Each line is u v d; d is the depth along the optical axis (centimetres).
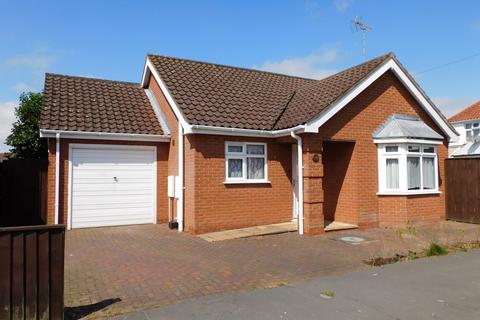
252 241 989
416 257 805
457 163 1309
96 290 597
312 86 1384
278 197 1212
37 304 454
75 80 1441
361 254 842
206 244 952
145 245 939
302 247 917
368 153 1199
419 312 500
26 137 1783
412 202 1204
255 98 1307
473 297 555
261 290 589
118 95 1428
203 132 1062
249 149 1181
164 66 1316
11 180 1148
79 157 1180
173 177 1217
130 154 1253
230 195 1130
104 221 1210
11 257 444
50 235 465
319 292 577
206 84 1292
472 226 1205
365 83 1148
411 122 1262
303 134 1087
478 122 2667
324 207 1284
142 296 570
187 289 602
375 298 551
